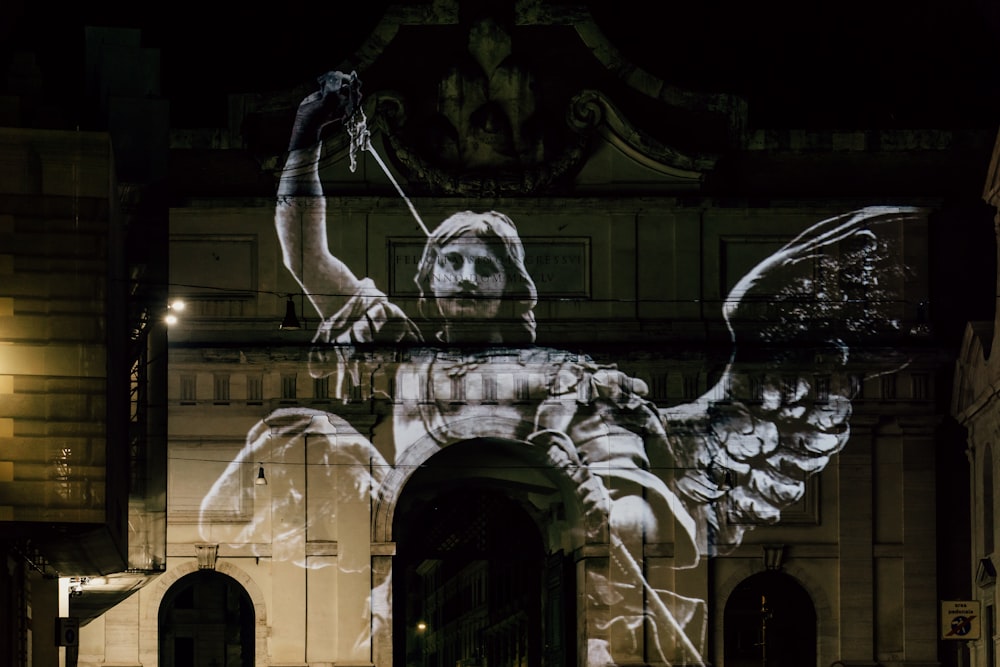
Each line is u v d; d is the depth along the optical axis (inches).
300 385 1913.1
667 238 1941.4
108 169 1259.2
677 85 1957.4
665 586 1908.2
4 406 1236.5
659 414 1923.0
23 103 1294.3
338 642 1891.0
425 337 1923.0
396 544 1930.4
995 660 1662.2
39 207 1251.2
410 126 1945.1
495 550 2119.8
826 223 1950.1
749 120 1983.3
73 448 1238.3
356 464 1910.7
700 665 1895.9
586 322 1929.1
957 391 1861.5
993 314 1946.4
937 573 1916.8
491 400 1920.5
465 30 1956.2
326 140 1932.8
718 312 1937.7
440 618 3843.5
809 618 1948.8
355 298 1925.4
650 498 1918.1
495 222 1937.7
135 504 1610.5
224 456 1911.9
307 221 1931.6
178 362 1908.2
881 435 1934.1
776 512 1921.8
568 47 1958.7
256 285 1923.0
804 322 1937.7
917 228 1953.7
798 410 1931.6
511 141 1941.4
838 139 1966.0
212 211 1926.7
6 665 1248.2
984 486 1753.2
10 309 1243.2
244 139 1934.1
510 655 2829.7
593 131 1946.4
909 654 1905.8
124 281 1488.7
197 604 2642.7
